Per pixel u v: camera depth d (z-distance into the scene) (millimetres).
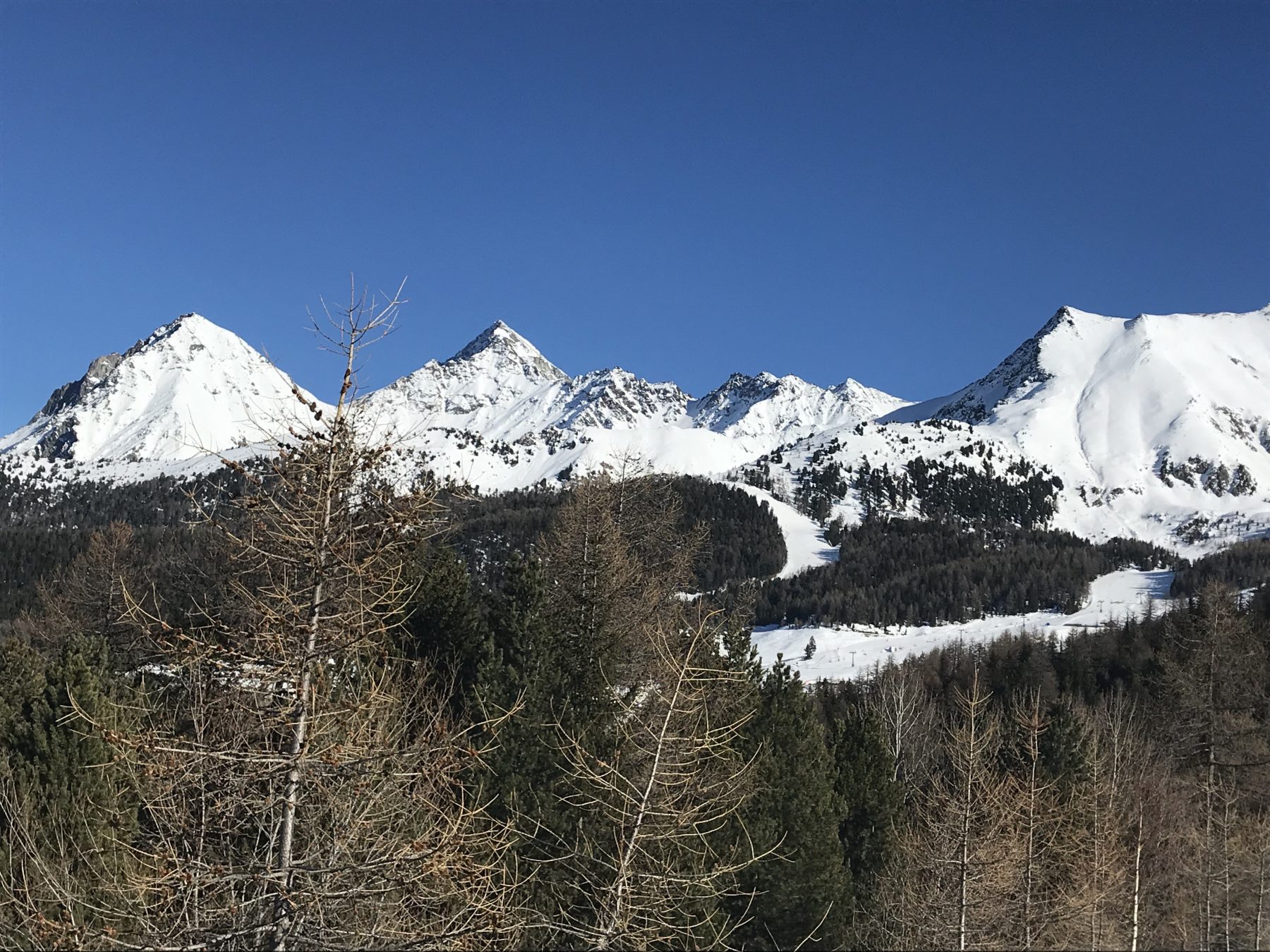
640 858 13273
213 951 9195
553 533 40125
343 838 9812
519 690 23469
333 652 10188
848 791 33312
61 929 9141
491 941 10758
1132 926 27875
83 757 18359
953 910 20828
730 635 30219
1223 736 37594
